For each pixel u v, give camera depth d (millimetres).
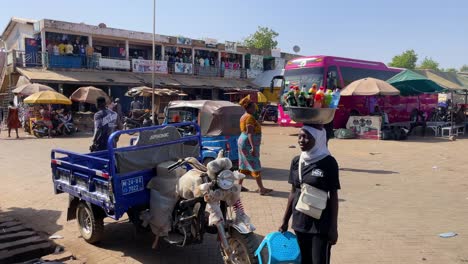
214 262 4848
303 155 3352
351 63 20297
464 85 21516
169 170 4855
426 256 4938
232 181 4152
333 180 3230
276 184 8820
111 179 4754
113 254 5129
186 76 32156
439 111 24000
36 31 25156
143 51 32000
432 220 6301
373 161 11914
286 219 3631
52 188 8586
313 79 18859
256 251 3719
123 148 4879
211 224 4152
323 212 3268
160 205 4711
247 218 4223
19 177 9734
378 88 16406
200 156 5820
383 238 5547
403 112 22812
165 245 5418
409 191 8203
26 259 4973
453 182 9016
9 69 25094
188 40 32312
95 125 7645
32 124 20062
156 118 21391
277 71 35156
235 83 34656
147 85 27328
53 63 24781
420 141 17094
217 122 8984
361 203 7316
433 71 21359
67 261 4898
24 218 6605
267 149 14742
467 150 14172
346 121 19281
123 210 4848
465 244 5305
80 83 24234
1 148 15195
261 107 30531
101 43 29031
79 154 5371
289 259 3418
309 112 3299
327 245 3285
